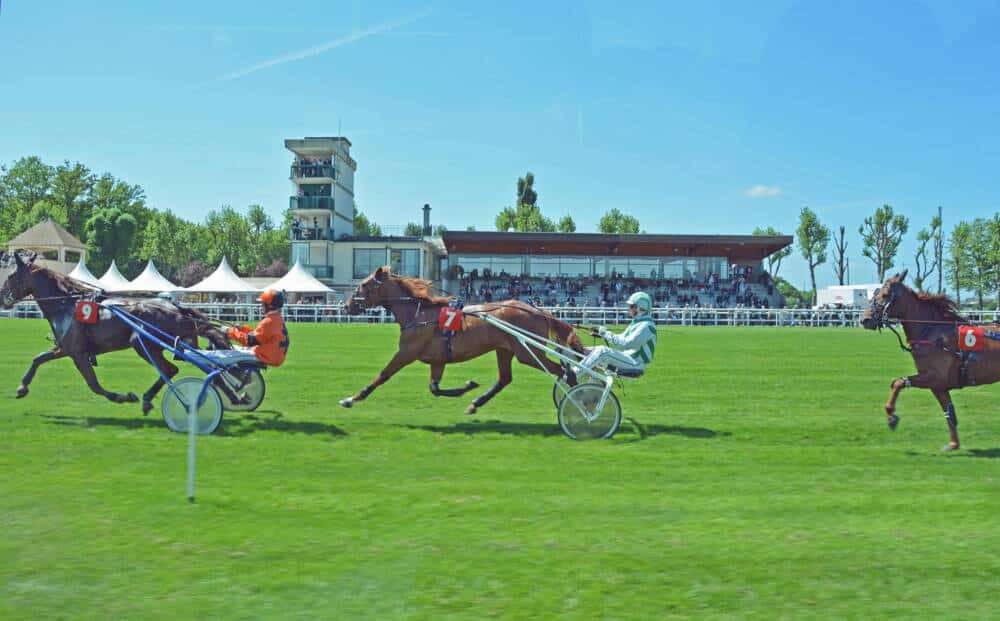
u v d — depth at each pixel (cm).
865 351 2333
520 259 5644
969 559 537
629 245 5581
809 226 7319
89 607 449
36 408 1114
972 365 908
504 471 778
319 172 6025
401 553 537
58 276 1054
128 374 1558
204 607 450
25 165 8331
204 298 5422
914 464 838
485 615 443
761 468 807
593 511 640
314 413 1112
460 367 1786
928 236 5978
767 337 3125
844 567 521
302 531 579
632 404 1255
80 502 645
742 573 509
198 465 782
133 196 8844
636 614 446
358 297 1060
